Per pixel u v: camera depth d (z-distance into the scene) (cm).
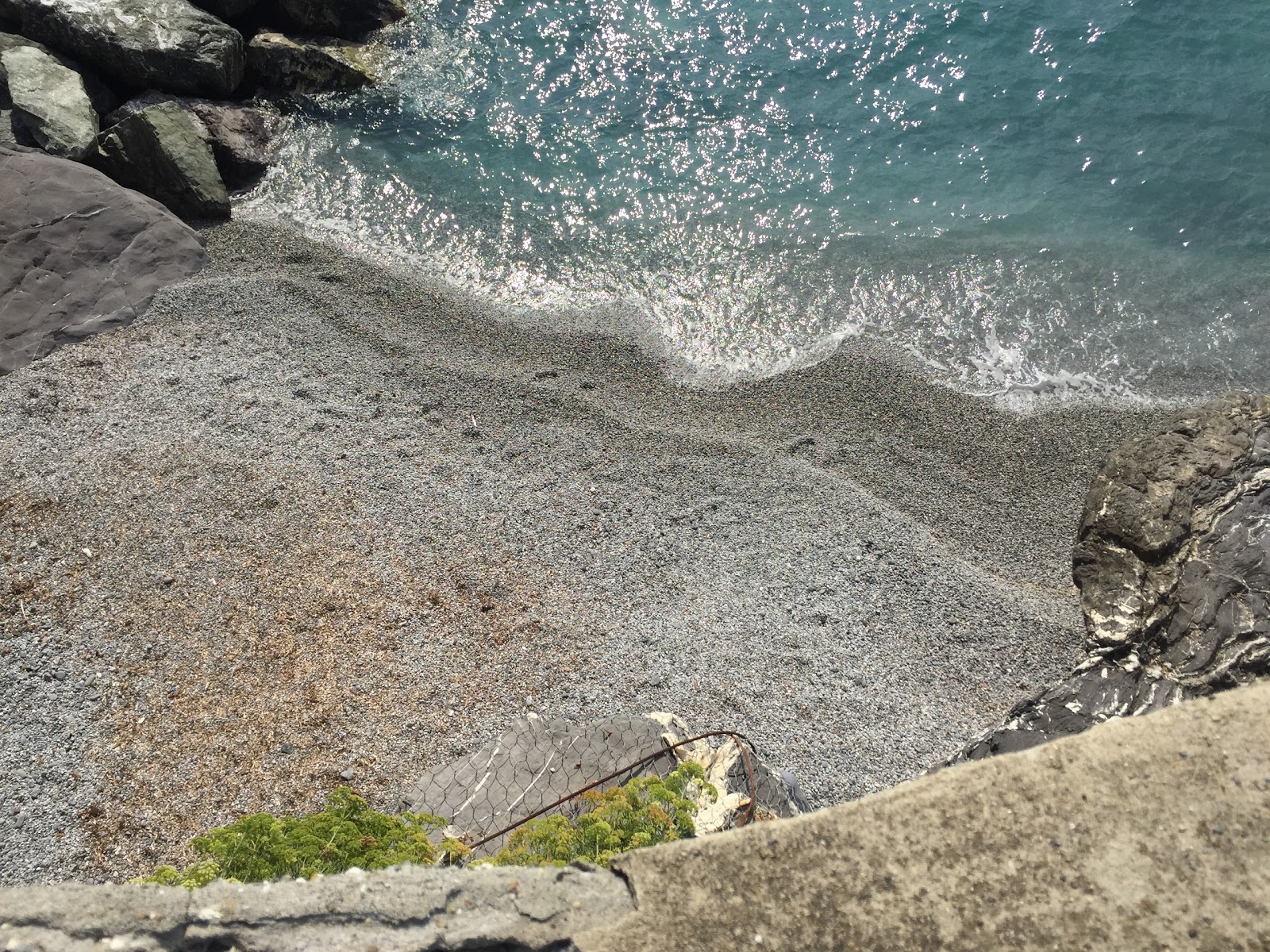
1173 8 1741
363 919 242
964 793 256
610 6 1873
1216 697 272
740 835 253
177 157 1409
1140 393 1227
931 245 1436
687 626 868
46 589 841
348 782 706
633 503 1012
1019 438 1173
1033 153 1555
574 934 239
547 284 1393
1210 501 754
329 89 1683
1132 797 252
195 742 730
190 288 1255
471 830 617
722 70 1742
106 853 654
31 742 723
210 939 238
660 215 1504
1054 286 1363
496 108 1681
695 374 1263
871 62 1731
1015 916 235
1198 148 1527
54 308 1180
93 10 1530
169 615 827
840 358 1284
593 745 685
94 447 998
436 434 1087
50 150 1361
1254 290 1334
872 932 235
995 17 1772
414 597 865
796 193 1530
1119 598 747
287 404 1091
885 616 892
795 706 798
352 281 1350
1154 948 227
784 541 971
